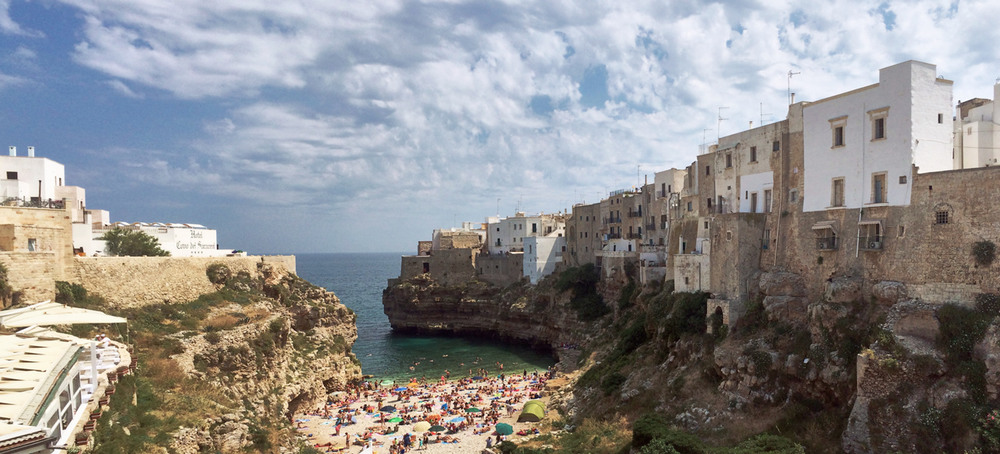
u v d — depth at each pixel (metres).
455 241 146.38
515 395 72.69
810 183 47.00
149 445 26.94
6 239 36.28
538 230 134.75
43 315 29.27
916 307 35.84
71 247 41.78
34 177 52.78
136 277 47.38
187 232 79.81
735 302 49.28
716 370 45.91
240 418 38.19
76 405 23.09
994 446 28.58
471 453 51.38
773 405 40.34
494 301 119.44
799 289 46.41
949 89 40.56
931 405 31.52
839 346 38.50
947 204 36.44
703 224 60.03
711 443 38.47
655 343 58.03
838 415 36.44
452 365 94.81
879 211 40.91
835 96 44.81
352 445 54.06
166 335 44.00
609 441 44.19
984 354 31.42
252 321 54.56
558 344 98.94
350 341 82.38
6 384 18.09
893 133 40.06
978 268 34.28
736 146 55.81
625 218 99.81
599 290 99.00
